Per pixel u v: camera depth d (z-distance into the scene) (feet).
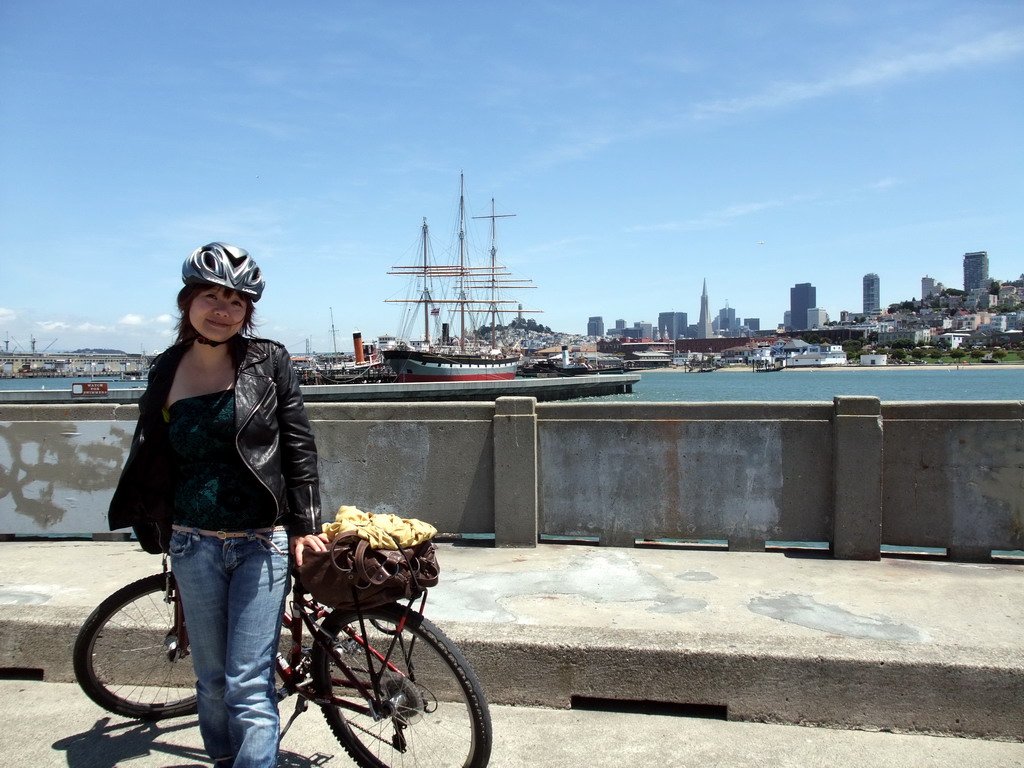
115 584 16.40
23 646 12.96
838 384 402.52
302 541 8.79
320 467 20.27
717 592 15.51
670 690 11.64
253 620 8.45
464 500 19.81
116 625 11.86
